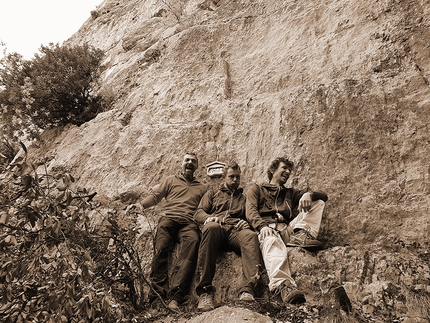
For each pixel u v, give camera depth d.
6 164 5.60
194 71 9.86
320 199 6.36
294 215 6.44
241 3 10.96
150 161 8.13
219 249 6.19
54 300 4.80
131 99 9.96
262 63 9.34
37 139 9.74
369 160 6.88
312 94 7.64
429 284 5.62
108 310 4.85
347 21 8.91
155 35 12.14
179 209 6.62
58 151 9.50
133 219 6.18
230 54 9.92
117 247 5.85
